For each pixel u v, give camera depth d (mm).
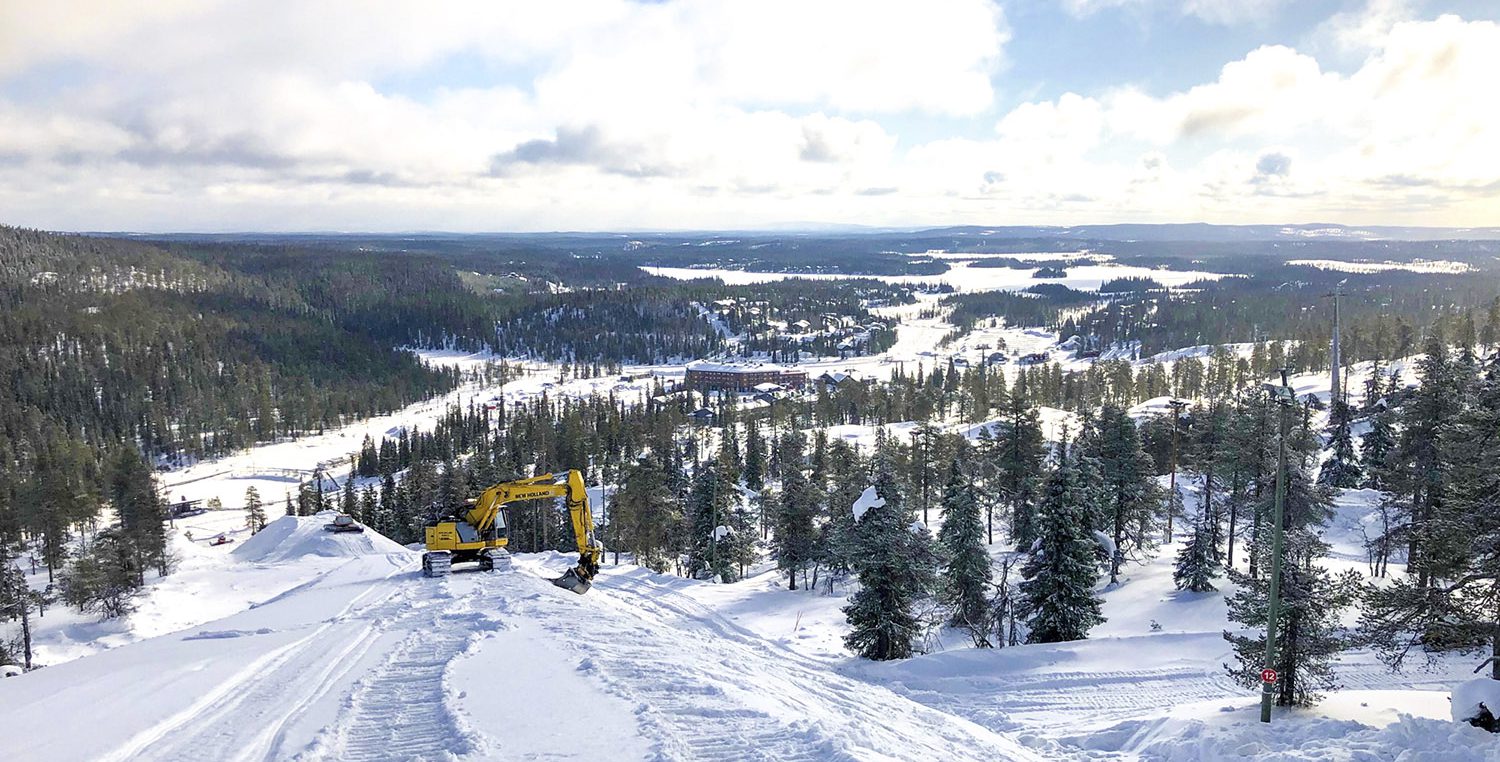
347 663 18391
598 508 91312
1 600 51031
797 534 53562
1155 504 49344
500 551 36938
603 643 20562
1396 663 22797
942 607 43312
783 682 19375
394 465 139625
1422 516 35281
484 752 12125
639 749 12312
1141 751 19109
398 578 35594
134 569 62094
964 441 72625
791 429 132750
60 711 14625
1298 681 22406
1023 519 50375
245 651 19922
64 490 92625
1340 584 23125
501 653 19047
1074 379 159500
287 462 164875
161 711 14539
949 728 17844
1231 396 117688
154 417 169875
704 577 61438
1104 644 31250
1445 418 34562
